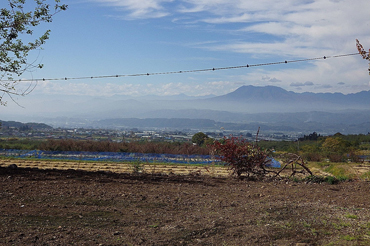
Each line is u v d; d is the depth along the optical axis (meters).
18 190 7.22
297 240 4.76
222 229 5.23
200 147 23.47
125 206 6.48
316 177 10.25
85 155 20.77
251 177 10.80
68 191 7.38
